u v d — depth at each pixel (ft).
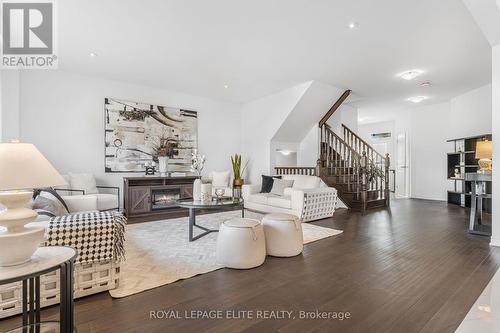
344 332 5.18
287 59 14.49
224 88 19.98
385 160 21.77
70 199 12.42
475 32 11.47
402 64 15.20
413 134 27.09
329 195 16.38
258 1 9.32
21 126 14.76
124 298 6.54
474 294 6.66
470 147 20.80
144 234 12.41
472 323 5.42
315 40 12.24
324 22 10.69
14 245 3.92
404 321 5.53
